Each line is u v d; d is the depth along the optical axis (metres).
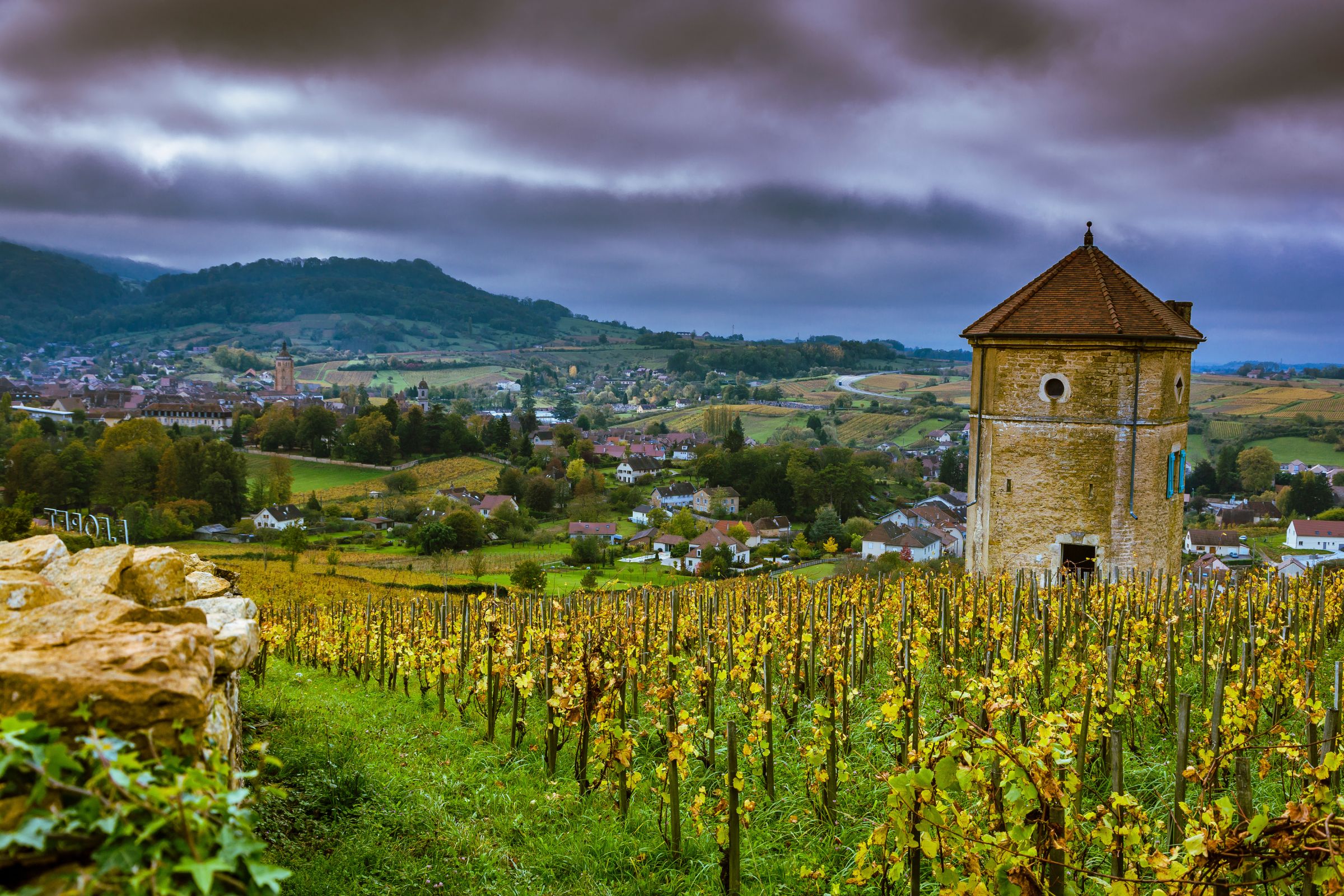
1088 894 7.22
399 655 16.91
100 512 108.69
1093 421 23.45
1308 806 5.32
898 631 14.60
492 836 9.33
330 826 8.71
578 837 9.41
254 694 14.29
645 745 11.90
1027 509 24.19
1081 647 15.27
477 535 107.38
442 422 180.00
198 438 142.25
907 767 8.49
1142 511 23.48
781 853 9.01
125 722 3.99
